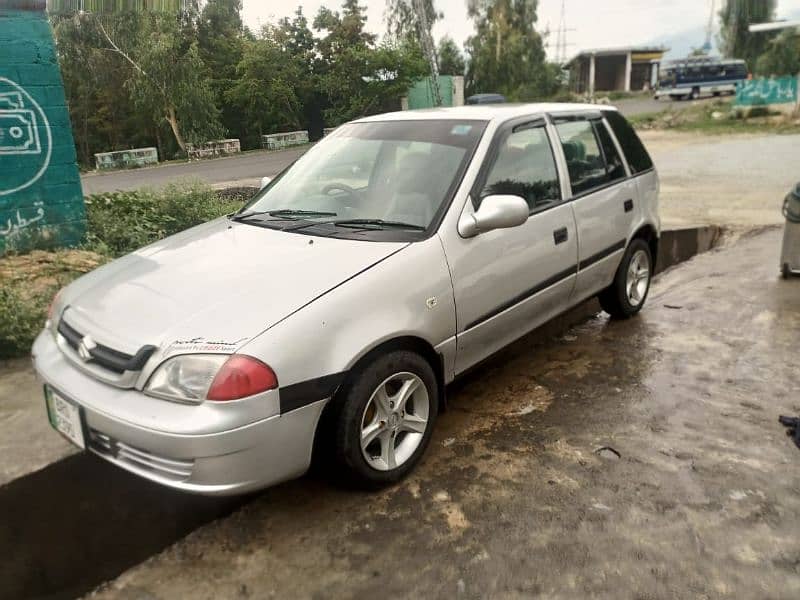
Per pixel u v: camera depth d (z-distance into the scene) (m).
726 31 40.88
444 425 3.42
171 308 2.50
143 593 2.37
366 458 2.68
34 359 2.83
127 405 2.30
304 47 40.84
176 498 2.93
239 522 2.69
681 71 42.31
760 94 31.08
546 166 3.77
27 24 5.60
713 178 13.77
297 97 40.28
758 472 2.87
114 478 2.96
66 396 2.50
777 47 31.28
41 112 5.78
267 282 2.59
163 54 34.12
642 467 2.94
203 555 2.53
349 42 39.91
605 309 4.89
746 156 18.08
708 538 2.45
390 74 39.75
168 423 2.20
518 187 3.49
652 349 4.37
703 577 2.25
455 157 3.29
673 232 7.73
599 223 4.11
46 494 2.80
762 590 2.18
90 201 7.12
